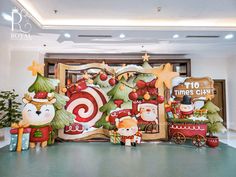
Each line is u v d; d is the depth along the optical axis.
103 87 4.79
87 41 6.17
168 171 2.78
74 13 4.53
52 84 4.38
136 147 4.19
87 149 4.02
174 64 7.88
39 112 4.14
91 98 4.75
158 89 4.77
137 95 4.64
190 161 3.24
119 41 6.18
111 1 3.97
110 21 5.02
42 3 4.03
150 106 4.70
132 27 5.09
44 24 5.00
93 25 5.06
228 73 8.16
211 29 5.17
